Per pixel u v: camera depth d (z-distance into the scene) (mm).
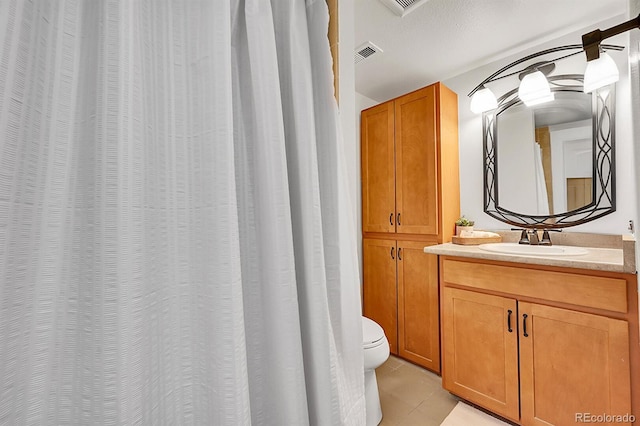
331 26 1005
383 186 2283
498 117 1981
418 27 1646
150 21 571
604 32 862
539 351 1282
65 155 472
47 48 455
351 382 915
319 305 787
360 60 1986
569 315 1205
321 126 909
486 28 1658
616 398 1090
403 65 2053
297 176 813
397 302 2188
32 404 436
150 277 548
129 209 496
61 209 467
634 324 1064
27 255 431
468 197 2115
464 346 1544
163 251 575
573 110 1688
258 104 711
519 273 1351
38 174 443
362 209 2447
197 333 605
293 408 680
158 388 554
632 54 873
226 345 579
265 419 717
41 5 449
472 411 1532
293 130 821
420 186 2045
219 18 623
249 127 737
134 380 490
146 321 532
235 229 607
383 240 2297
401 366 2037
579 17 1561
